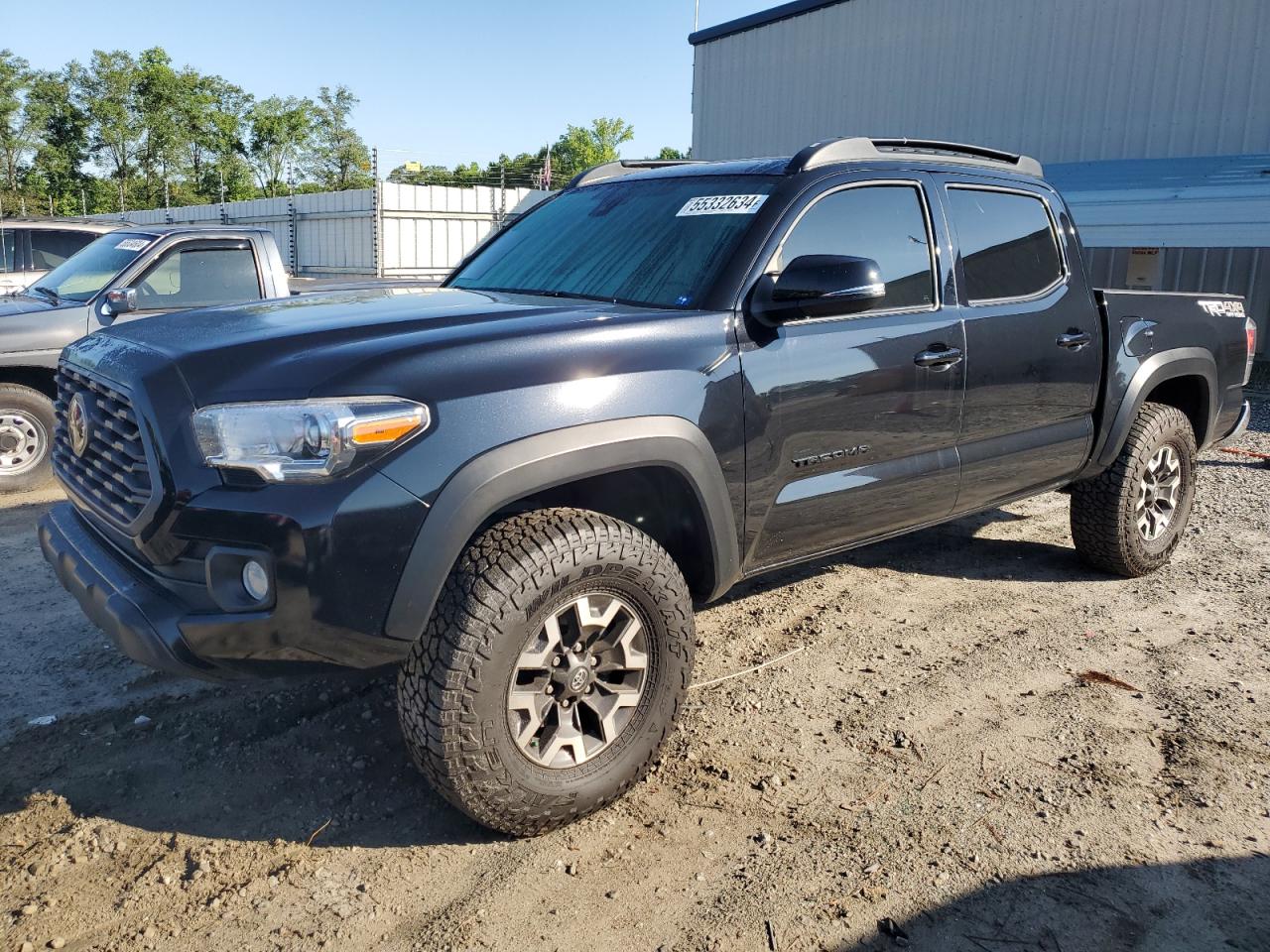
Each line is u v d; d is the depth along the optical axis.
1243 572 5.04
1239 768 3.13
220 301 6.87
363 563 2.36
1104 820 2.84
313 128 94.00
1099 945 2.34
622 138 83.75
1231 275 14.66
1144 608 4.52
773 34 21.08
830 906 2.46
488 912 2.42
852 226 3.46
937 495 3.76
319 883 2.52
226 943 2.30
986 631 4.23
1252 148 14.56
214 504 2.36
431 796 2.91
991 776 3.06
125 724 3.30
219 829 2.74
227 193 92.88
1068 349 4.16
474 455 2.47
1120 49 15.83
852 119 19.83
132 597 2.49
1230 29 14.59
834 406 3.27
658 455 2.78
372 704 3.44
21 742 3.17
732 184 3.53
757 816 2.84
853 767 3.11
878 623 4.30
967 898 2.49
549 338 2.71
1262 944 2.35
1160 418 4.71
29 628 4.08
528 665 2.59
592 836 2.73
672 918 2.41
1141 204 12.73
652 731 2.86
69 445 3.07
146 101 90.50
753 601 4.54
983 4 17.52
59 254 8.82
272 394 2.40
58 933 2.32
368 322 2.76
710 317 3.01
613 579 2.69
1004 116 17.42
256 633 2.37
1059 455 4.28
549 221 4.05
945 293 3.71
